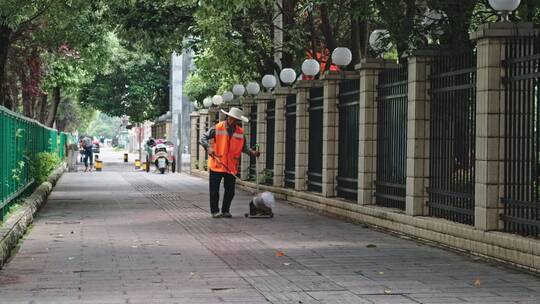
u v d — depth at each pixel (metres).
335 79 19.31
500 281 9.77
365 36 23.23
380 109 16.69
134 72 63.38
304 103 21.88
